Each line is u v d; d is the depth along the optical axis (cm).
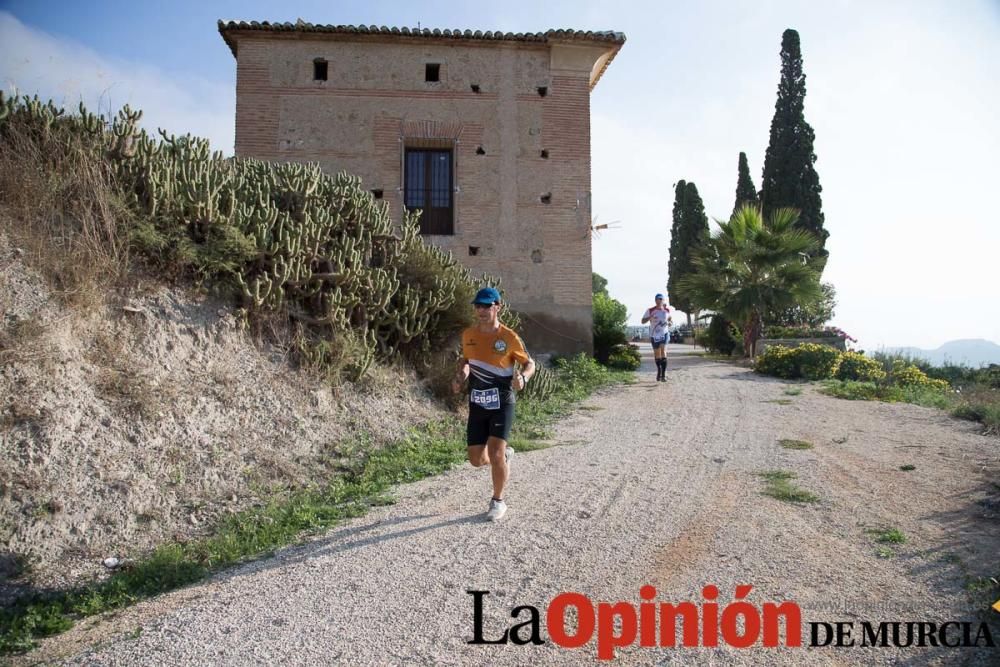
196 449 602
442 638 352
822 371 1480
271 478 626
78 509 494
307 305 852
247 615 382
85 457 525
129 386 593
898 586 405
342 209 945
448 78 1603
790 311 2522
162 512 532
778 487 607
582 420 988
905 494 585
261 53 1556
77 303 598
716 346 2675
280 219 833
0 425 500
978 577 412
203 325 709
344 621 371
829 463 699
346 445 723
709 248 2025
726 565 436
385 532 508
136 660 339
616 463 711
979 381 1591
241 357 726
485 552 462
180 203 732
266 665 330
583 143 1631
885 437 834
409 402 887
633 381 1461
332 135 1566
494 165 1606
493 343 538
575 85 1636
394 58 1592
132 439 564
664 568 432
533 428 911
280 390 732
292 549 488
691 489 607
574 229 1616
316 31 1543
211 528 537
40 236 602
